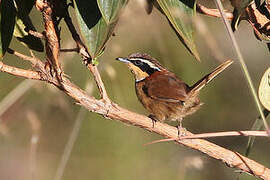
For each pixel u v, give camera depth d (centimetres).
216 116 1520
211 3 1095
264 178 739
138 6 1112
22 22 732
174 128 729
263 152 1469
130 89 1439
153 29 1191
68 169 1462
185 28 639
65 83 699
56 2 686
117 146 1466
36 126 1152
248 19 783
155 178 1433
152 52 1359
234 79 1508
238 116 1518
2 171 1438
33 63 693
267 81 731
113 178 1449
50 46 683
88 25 631
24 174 1458
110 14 589
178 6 641
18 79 1427
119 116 718
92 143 1479
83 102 706
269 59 1447
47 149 1437
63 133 1426
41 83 1235
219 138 1508
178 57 1430
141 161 1458
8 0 682
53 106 1323
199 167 1066
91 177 1466
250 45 1426
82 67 1366
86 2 634
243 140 1495
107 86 1430
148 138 1477
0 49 682
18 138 1405
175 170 1398
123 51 1331
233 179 1409
